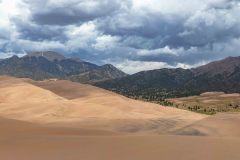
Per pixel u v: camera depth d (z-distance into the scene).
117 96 137.12
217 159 24.05
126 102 123.94
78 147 29.95
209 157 24.64
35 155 27.09
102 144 31.19
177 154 25.75
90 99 128.25
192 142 31.30
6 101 115.00
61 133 43.12
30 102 102.56
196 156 24.98
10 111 92.50
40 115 88.69
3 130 43.84
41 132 43.19
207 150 27.08
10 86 130.75
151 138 34.56
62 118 83.62
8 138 36.78
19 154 27.66
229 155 25.27
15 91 123.69
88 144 31.39
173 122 70.38
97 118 80.06
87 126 67.94
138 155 25.75
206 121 56.19
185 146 29.02
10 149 29.95
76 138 35.94
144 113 109.75
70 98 133.25
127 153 26.56
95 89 147.25
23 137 37.62
